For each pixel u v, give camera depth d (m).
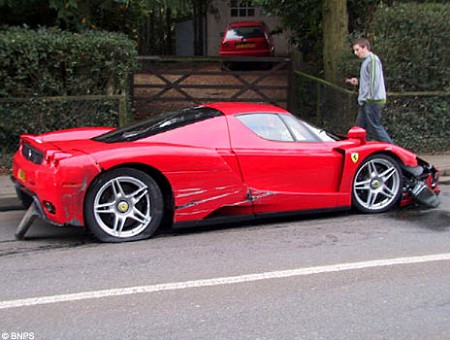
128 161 4.91
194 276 4.26
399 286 4.06
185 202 5.18
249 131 5.51
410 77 9.73
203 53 23.20
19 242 5.22
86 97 8.52
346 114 9.74
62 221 4.83
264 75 11.52
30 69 8.25
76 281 4.16
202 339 3.24
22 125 8.38
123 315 3.57
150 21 23.58
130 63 8.88
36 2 10.27
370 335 3.30
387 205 6.23
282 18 13.02
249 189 5.41
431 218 6.01
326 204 5.83
